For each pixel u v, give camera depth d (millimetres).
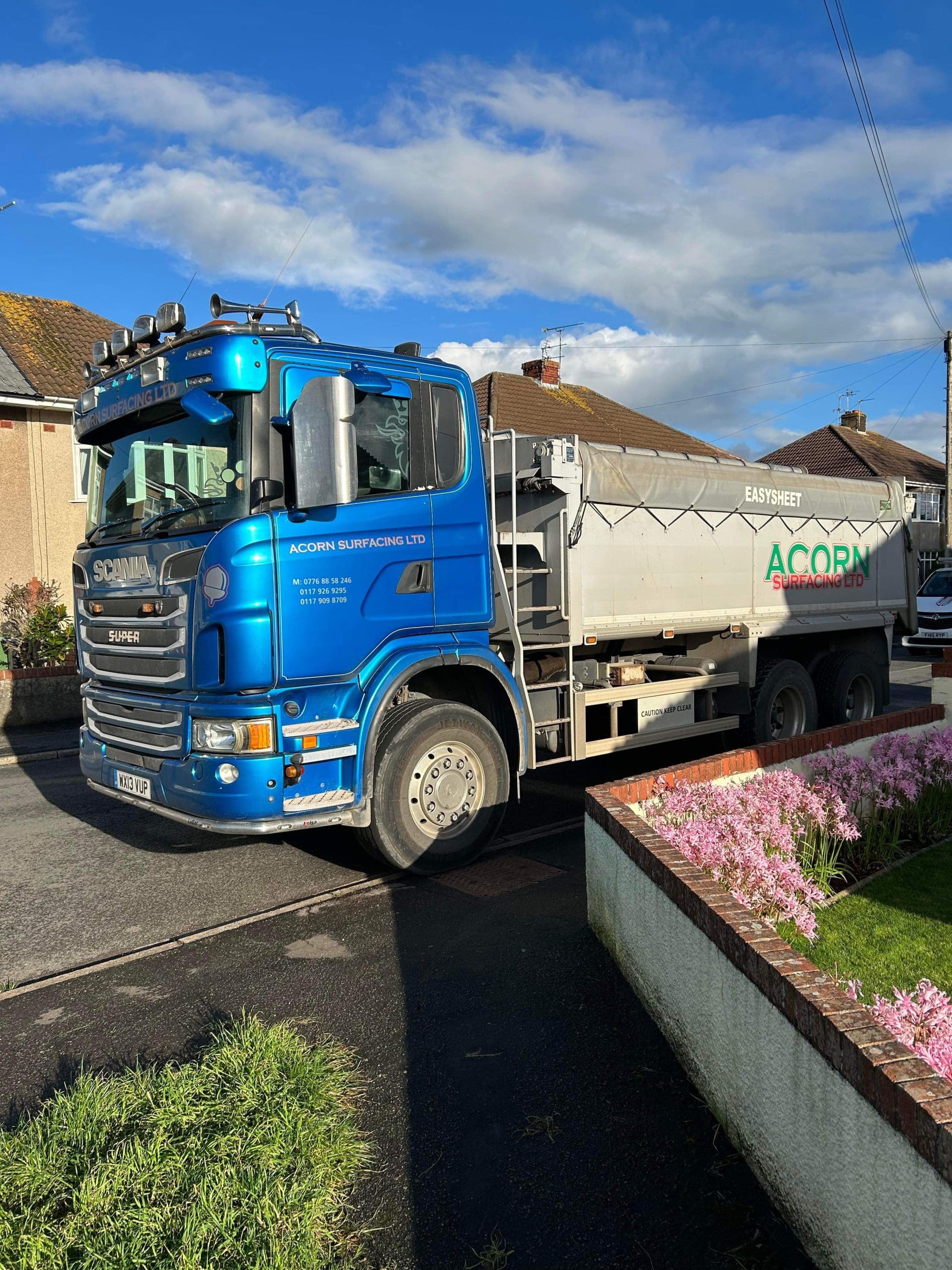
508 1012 3830
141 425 5574
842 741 6484
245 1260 2271
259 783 4816
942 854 5789
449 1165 2834
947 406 25750
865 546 9914
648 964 3709
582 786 8094
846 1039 2178
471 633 5914
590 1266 2404
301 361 5062
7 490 15039
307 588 4984
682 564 7547
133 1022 3914
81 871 6062
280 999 4059
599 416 26016
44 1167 2621
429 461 5719
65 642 12711
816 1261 2346
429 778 5645
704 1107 3086
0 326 16891
